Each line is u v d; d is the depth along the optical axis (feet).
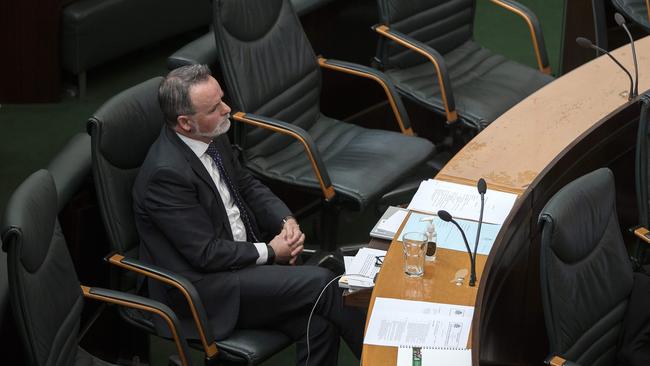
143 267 27.63
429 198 29.96
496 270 26.30
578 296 26.08
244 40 34.30
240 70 33.99
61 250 25.68
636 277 28.37
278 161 35.32
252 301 28.71
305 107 36.96
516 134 33.63
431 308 25.32
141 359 32.76
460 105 38.86
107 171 28.40
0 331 25.80
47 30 46.57
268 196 32.27
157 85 30.17
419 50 38.22
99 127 28.02
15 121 46.37
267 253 29.73
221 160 30.66
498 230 28.45
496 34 56.90
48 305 24.47
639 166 31.81
